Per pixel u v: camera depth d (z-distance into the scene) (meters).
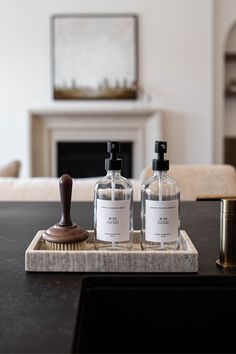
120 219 1.00
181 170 2.29
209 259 1.05
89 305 0.93
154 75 5.59
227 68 5.98
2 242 1.22
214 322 0.94
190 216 1.54
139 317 0.94
